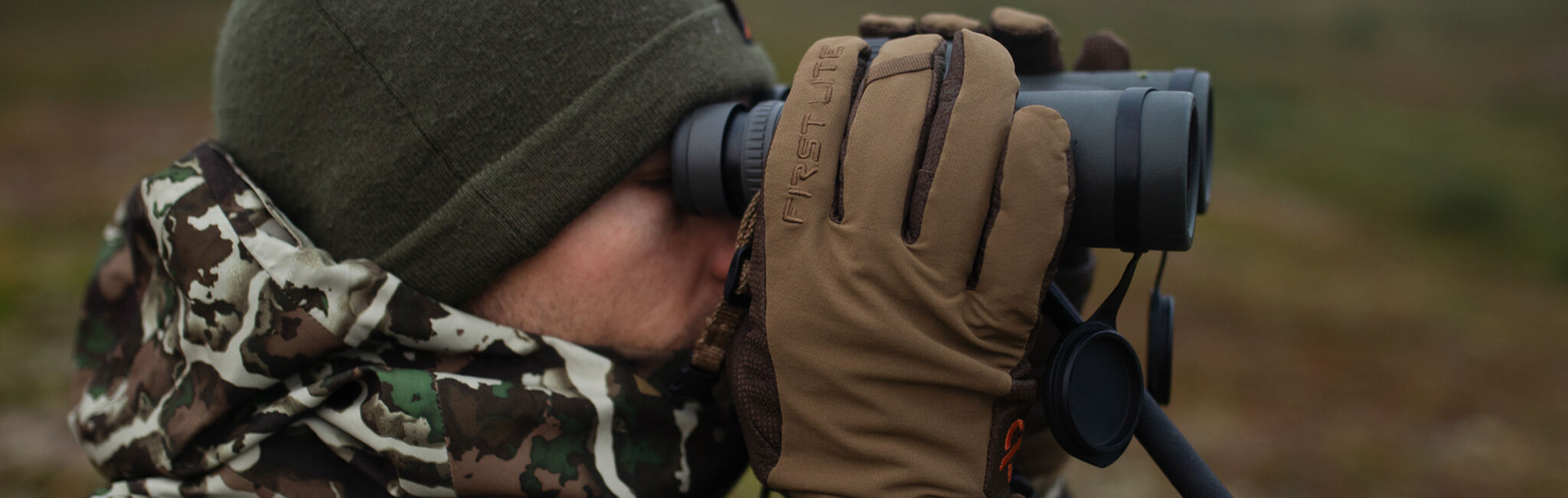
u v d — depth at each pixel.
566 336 0.62
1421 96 12.45
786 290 0.51
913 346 0.49
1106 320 0.53
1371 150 9.33
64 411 2.34
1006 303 0.49
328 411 0.56
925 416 0.51
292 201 0.62
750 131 0.57
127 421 0.61
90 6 11.14
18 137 6.19
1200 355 4.02
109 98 7.59
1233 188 7.71
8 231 4.00
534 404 0.57
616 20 0.58
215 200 0.58
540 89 0.57
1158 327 0.61
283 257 0.56
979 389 0.51
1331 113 10.96
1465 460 3.18
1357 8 16.94
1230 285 5.02
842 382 0.50
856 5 13.12
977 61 0.51
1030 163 0.48
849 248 0.49
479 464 0.56
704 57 0.62
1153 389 0.62
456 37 0.56
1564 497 3.00
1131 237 0.50
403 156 0.57
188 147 6.23
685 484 0.63
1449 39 15.61
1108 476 2.70
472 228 0.57
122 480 0.63
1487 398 3.80
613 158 0.58
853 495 0.51
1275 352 4.12
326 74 0.58
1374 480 3.02
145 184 0.63
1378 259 6.10
